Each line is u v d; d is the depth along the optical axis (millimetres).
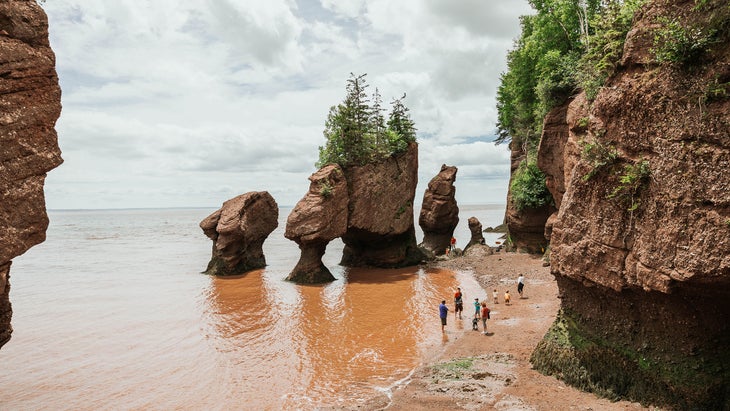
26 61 9750
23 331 26250
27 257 65375
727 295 11938
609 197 14617
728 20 11719
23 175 9734
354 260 50688
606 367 15188
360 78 47406
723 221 11211
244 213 47031
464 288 36062
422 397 16391
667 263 12539
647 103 13602
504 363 18938
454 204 58656
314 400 16828
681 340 13250
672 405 13156
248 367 20359
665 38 12961
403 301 32531
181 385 18469
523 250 48562
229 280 42906
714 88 11820
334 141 46438
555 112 36938
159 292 37406
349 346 22938
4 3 9516
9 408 16594
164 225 192750
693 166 12055
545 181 40844
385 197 47062
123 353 22406
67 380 19062
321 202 40938
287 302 33094
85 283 42062
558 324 17812
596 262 15320
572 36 39031
